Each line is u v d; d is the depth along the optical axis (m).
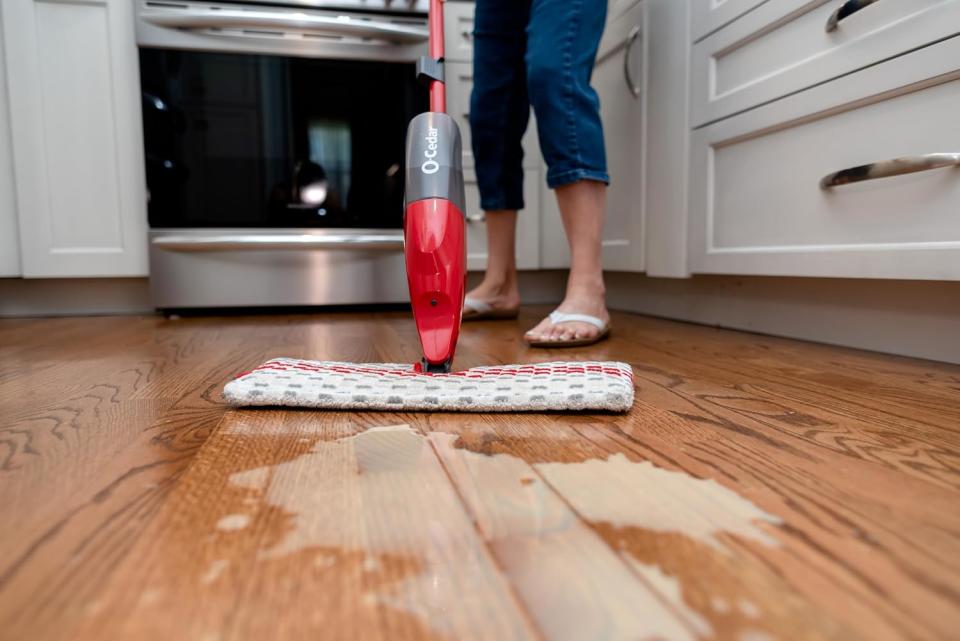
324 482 0.49
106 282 2.05
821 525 0.41
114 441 0.60
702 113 1.47
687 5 1.50
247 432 0.62
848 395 0.79
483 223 2.18
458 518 0.42
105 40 1.90
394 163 2.04
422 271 0.75
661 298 1.86
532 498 0.45
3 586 0.33
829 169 1.14
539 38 1.18
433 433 0.62
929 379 0.89
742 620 0.30
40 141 1.90
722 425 0.65
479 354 1.11
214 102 1.90
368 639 0.29
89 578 0.34
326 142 1.98
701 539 0.39
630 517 0.42
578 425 0.65
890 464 0.52
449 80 2.09
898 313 1.11
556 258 2.25
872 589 0.33
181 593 0.33
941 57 0.93
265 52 1.90
